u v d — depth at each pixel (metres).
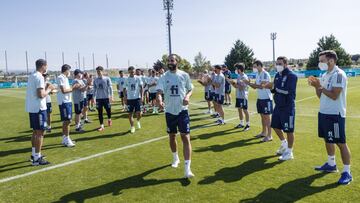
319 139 8.92
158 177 6.20
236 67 10.64
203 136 9.79
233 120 12.73
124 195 5.38
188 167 6.15
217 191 5.40
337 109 5.66
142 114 15.45
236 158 7.31
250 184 5.67
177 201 5.05
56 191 5.66
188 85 6.40
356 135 9.20
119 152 8.22
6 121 14.77
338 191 5.24
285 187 5.48
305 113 14.00
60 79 9.02
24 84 57.12
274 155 7.48
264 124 9.25
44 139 10.25
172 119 6.39
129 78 10.85
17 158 8.04
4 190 5.78
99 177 6.32
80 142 9.63
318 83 5.78
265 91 8.95
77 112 11.41
